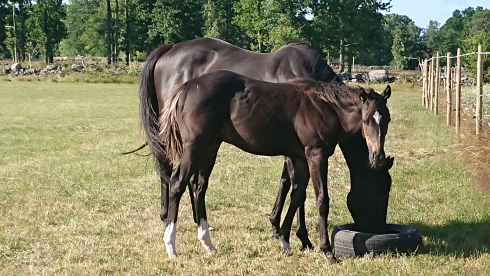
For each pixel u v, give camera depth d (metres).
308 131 5.69
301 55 6.65
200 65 7.20
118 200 8.27
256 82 5.82
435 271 5.34
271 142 5.78
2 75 44.50
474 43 33.16
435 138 14.03
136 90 34.03
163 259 5.80
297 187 6.04
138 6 67.00
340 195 8.66
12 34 67.75
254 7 56.78
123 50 71.06
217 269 5.56
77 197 8.36
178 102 5.78
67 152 12.45
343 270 5.43
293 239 6.65
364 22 49.88
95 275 5.35
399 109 22.36
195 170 5.77
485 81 27.41
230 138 5.84
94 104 24.66
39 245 6.23
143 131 7.00
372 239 5.76
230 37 67.50
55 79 41.78
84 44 92.94
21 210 7.61
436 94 19.77
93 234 6.68
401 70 59.97
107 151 12.63
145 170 10.48
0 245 6.16
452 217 7.30
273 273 5.45
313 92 5.75
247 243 6.40
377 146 5.32
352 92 5.66
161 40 67.69
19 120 18.39
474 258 5.77
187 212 7.71
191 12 66.62
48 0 67.50
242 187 9.12
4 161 11.23
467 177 9.37
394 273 5.28
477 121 11.26
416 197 8.35
